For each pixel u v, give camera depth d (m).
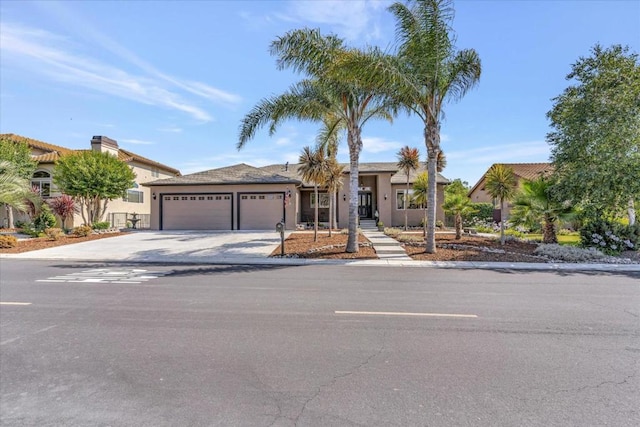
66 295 6.89
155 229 22.97
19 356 3.89
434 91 12.64
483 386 3.22
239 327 4.89
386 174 26.27
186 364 3.68
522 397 3.02
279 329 4.81
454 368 3.60
